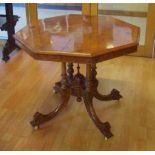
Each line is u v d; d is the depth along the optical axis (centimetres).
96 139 214
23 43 192
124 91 273
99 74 303
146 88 278
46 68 316
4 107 250
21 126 227
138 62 331
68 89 226
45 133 221
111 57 181
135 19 336
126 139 214
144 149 205
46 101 258
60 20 238
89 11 346
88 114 235
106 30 212
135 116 239
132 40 191
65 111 245
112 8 338
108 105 252
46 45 185
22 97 264
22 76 300
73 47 182
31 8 362
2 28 333
